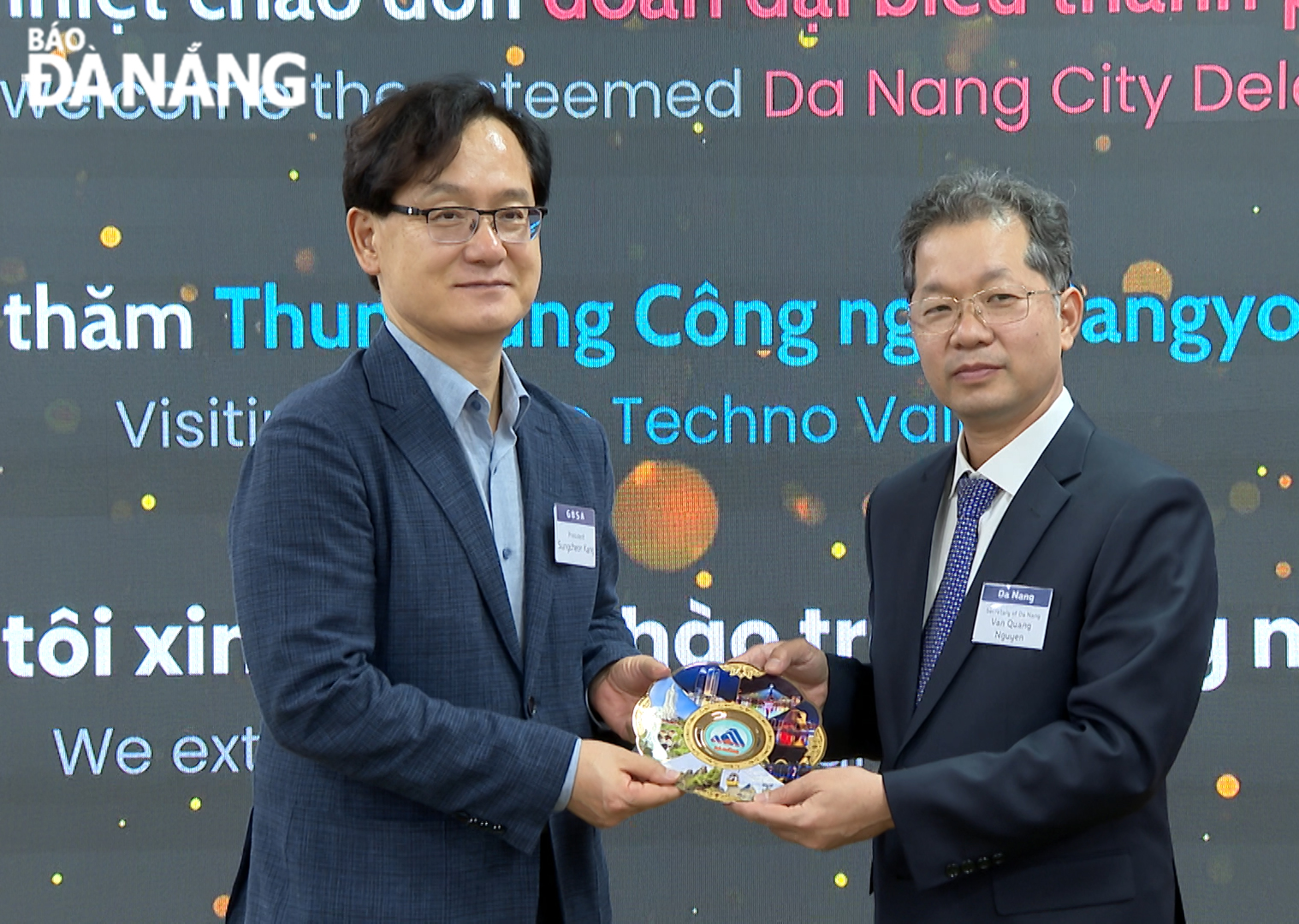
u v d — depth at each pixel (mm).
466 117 1456
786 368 2693
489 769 1386
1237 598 2666
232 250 2656
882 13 2674
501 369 1612
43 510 2637
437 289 1452
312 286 2668
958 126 2672
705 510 2701
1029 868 1437
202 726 2672
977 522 1551
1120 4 2652
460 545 1458
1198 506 1438
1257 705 2672
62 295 2635
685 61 2676
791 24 2676
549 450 1640
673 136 2684
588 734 1608
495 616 1472
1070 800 1363
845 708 1759
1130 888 1438
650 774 1423
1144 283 2656
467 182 1441
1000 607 1458
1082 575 1427
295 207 2664
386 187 1452
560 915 1540
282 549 1390
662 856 2736
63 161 2633
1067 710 1439
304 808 1456
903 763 1518
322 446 1409
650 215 2684
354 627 1398
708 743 1555
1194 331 2654
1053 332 1506
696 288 2691
